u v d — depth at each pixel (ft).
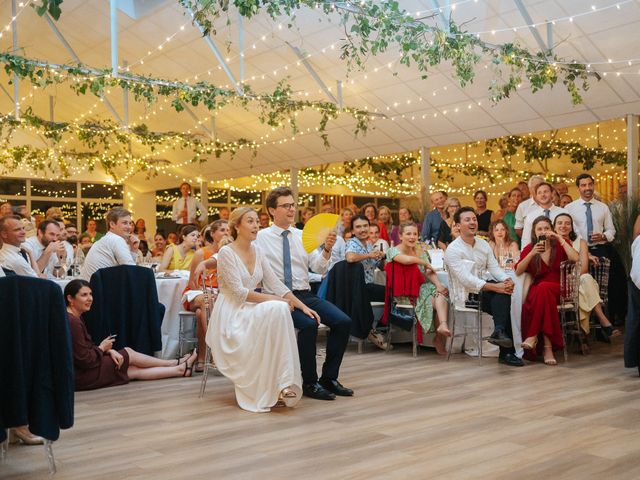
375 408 13.42
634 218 23.99
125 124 36.50
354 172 48.98
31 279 9.62
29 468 10.02
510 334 18.54
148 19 29.63
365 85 30.22
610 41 22.40
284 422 12.45
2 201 47.37
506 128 28.89
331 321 14.74
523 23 23.15
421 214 32.30
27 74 24.43
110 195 52.19
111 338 16.47
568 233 19.26
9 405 9.41
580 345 19.90
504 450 10.55
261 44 29.27
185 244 22.82
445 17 23.80
